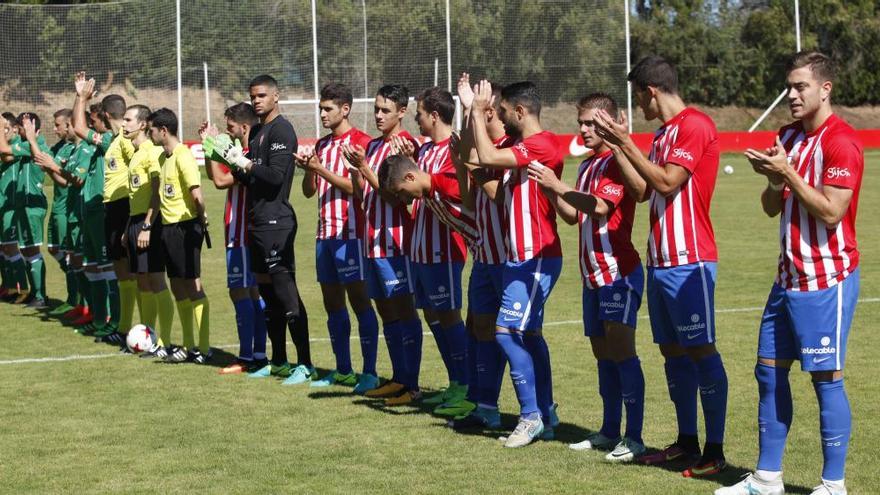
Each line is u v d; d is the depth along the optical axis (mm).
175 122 8445
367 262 7188
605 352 5742
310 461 5547
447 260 6770
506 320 5816
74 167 10125
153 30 30469
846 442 4656
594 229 5535
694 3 42250
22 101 30156
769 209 4801
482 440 6012
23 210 11602
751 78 42031
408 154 6789
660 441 5879
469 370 6602
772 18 41938
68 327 10438
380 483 5121
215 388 7527
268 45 31750
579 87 34125
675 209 5047
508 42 33688
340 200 7492
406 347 7133
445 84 33156
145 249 8750
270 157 7664
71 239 10531
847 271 4566
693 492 4922
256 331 8125
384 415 6676
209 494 4980
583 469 5355
